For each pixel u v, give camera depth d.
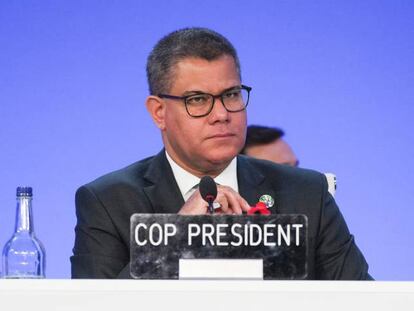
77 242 9.77
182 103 9.28
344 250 9.82
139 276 7.38
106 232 9.62
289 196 9.96
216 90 9.23
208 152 9.34
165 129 9.74
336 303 6.91
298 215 7.44
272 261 7.41
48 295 6.93
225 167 9.80
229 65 9.29
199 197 8.80
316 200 9.95
